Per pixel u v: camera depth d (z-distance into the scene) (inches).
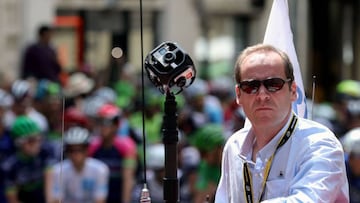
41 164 618.2
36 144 612.7
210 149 550.9
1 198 618.8
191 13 1392.7
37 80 930.7
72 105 835.4
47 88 789.2
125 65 1129.4
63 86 906.1
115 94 987.3
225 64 1400.1
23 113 746.2
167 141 258.2
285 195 238.2
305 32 1211.9
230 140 252.8
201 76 1371.8
